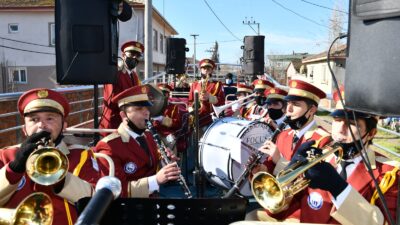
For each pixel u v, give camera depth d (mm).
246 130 4754
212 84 7492
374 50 1713
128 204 2076
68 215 2422
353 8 1833
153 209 2088
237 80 15477
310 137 3281
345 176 2541
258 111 6746
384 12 1644
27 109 2469
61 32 4410
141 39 22312
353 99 1847
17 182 2176
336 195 2168
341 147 2318
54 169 1954
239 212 2100
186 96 10680
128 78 5461
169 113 6047
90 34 4426
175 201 2070
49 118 2518
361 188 2471
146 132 3602
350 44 1868
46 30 24000
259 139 4875
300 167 2148
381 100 1680
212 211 2092
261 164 3373
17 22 23969
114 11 4492
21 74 24297
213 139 5047
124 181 3105
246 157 4758
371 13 1705
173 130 6059
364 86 1771
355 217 2174
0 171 2162
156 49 28188
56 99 2531
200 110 7086
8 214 2008
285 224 1855
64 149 2604
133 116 3383
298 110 3500
